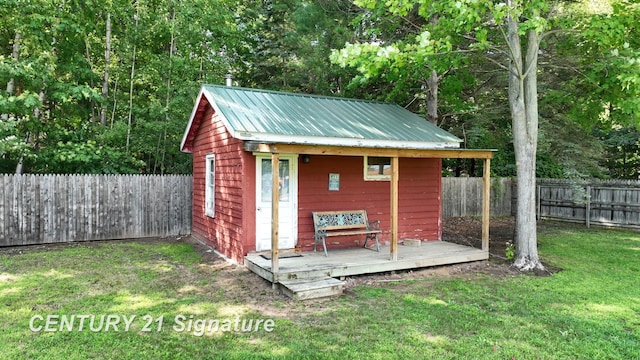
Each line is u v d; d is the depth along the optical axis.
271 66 18.05
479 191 17.02
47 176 10.56
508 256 8.95
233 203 8.67
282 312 5.60
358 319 5.32
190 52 15.73
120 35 14.88
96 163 12.91
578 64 11.15
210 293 6.43
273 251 6.61
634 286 6.95
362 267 7.36
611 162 21.34
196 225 11.76
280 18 18.12
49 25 12.45
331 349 4.42
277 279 6.59
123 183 11.61
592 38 8.46
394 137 9.07
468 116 17.38
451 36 8.65
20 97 10.81
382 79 14.86
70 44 13.38
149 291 6.48
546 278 7.47
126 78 14.73
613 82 8.78
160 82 14.30
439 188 10.51
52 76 12.09
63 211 10.77
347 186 9.27
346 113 10.07
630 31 8.69
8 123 10.32
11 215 10.10
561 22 8.61
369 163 9.58
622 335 4.88
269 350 4.39
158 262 8.55
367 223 9.09
